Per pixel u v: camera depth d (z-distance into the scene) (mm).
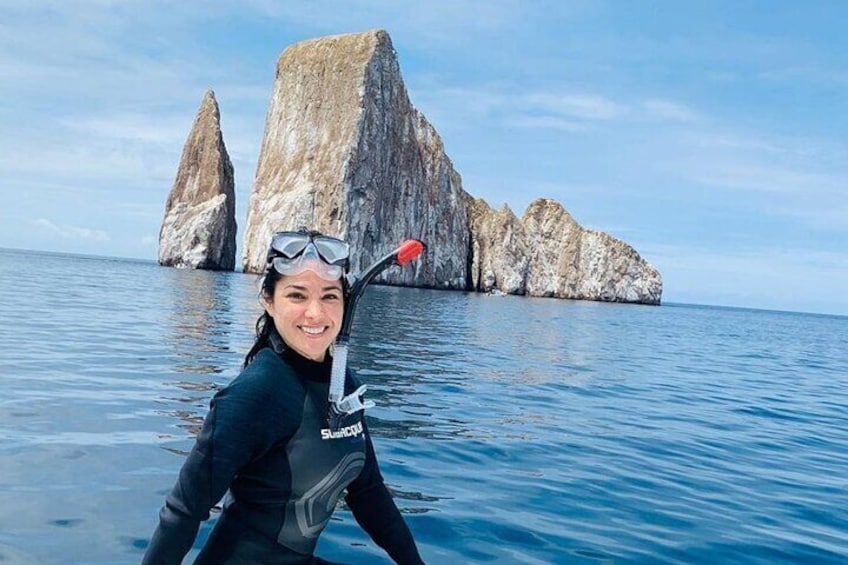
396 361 15547
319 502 2799
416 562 3279
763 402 14539
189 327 18875
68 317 19422
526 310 49344
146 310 23656
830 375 22625
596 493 6641
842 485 7789
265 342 2916
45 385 9500
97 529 4762
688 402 13562
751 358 27531
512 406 11172
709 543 5539
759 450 9414
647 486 7051
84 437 6977
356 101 75250
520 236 89375
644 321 51750
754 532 5898
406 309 36531
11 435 6855
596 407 11875
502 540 5223
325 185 73750
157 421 7855
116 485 5637
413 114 83938
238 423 2543
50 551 4383
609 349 24594
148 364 12016
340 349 2852
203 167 83438
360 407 2838
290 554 2805
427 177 83562
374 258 76375
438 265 83875
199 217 78188
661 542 5469
